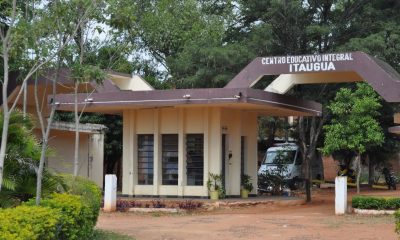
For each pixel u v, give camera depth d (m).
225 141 20.72
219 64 26.64
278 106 19.64
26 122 10.20
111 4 10.23
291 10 27.91
